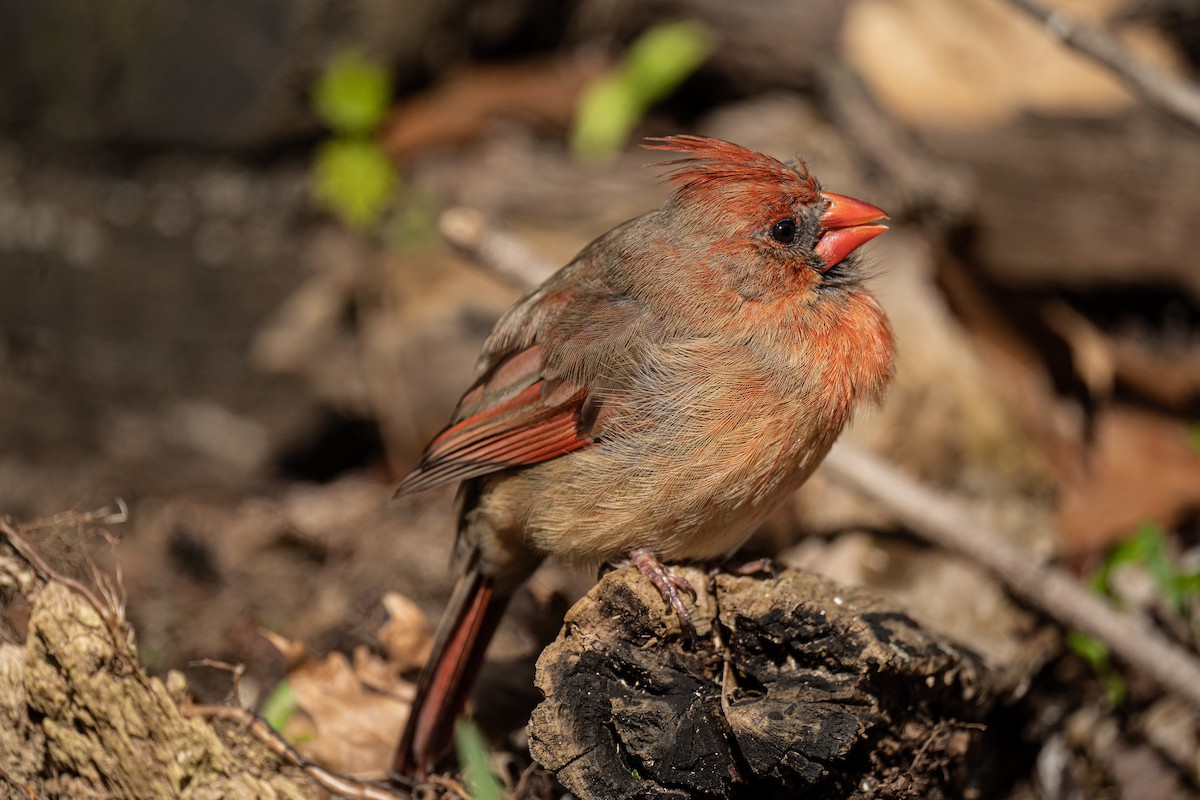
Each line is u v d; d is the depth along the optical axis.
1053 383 11.66
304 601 10.79
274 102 13.33
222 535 12.06
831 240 7.12
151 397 13.68
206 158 13.63
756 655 6.28
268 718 7.67
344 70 13.38
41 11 13.28
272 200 13.69
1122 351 11.47
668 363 6.86
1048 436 11.17
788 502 10.25
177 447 13.59
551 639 8.54
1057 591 8.98
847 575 9.63
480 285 12.64
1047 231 12.05
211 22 13.20
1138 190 11.90
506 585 7.62
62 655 6.50
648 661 6.16
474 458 7.23
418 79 14.12
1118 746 8.60
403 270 13.02
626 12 14.88
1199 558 10.05
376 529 11.83
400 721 7.74
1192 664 8.66
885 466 9.60
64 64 13.38
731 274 6.99
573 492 7.04
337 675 7.84
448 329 12.34
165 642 10.16
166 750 6.55
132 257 13.63
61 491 13.21
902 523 9.63
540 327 7.37
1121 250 11.97
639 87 13.95
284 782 6.56
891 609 6.43
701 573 6.53
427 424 12.38
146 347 13.68
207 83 13.33
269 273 13.52
